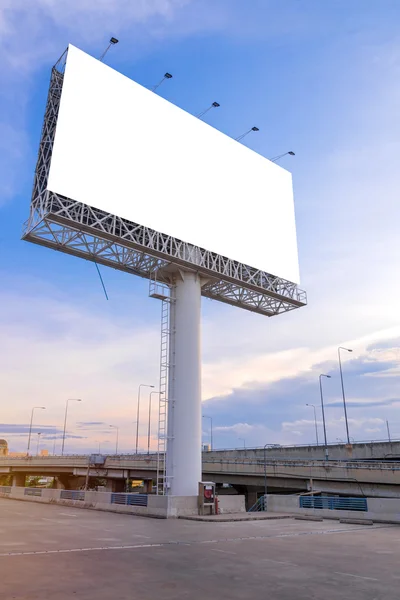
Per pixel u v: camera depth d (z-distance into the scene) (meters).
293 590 9.88
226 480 52.34
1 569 11.70
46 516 29.09
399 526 25.11
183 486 32.97
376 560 13.73
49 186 30.42
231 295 43.59
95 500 36.12
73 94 33.31
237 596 9.31
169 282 38.75
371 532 21.64
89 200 32.31
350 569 12.30
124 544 16.77
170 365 36.03
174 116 40.00
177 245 36.78
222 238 40.62
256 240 43.84
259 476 48.22
